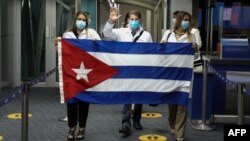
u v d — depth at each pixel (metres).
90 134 4.91
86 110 4.55
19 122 5.49
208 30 7.19
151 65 4.30
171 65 4.31
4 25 7.76
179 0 8.00
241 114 4.27
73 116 4.45
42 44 8.56
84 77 4.24
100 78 4.27
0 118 5.73
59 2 8.50
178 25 4.51
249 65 5.48
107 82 4.27
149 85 4.32
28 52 8.57
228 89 5.68
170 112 4.79
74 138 4.62
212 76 5.50
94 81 4.26
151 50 4.28
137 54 4.28
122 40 4.69
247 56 5.67
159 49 4.29
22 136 3.60
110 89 4.29
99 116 5.93
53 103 6.90
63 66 4.22
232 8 7.59
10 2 8.13
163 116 5.99
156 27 9.53
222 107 5.71
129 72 4.29
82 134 4.64
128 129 4.78
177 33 4.54
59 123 5.46
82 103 4.46
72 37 4.45
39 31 8.53
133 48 4.27
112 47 4.25
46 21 8.50
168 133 5.00
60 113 6.09
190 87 4.36
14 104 6.73
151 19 10.78
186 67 4.33
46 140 4.63
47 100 7.18
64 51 4.20
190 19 4.52
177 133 4.48
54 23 8.52
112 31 4.50
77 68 4.23
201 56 5.71
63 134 4.89
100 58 4.24
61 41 4.20
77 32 4.52
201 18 7.98
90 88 4.26
